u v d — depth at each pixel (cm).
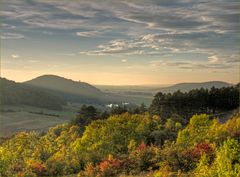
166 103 17062
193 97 17375
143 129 10994
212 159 3762
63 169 6794
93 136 10394
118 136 10412
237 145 2516
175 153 4931
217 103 17975
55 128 16612
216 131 6481
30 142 13650
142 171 5284
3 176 6581
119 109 18362
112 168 5591
